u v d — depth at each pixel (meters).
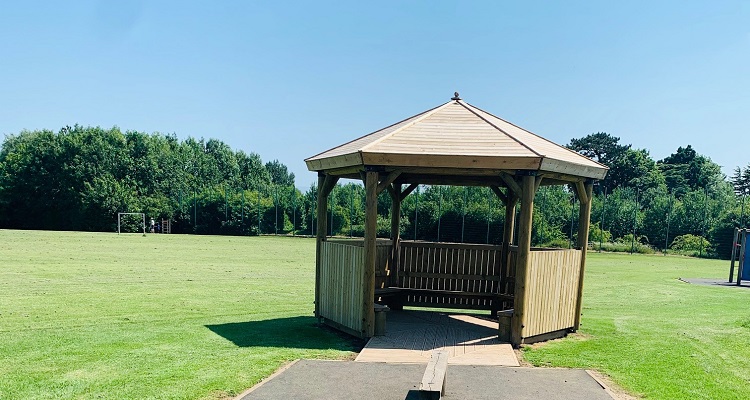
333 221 45.31
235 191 53.00
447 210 36.69
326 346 7.98
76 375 6.33
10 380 6.11
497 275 10.45
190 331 8.97
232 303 12.12
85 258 20.81
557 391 5.95
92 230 48.00
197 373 6.43
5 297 11.91
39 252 22.53
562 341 8.55
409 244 10.94
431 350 7.68
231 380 6.16
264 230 47.91
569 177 8.63
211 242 34.47
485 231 35.75
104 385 5.96
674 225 39.91
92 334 8.61
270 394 5.73
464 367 6.80
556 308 8.75
